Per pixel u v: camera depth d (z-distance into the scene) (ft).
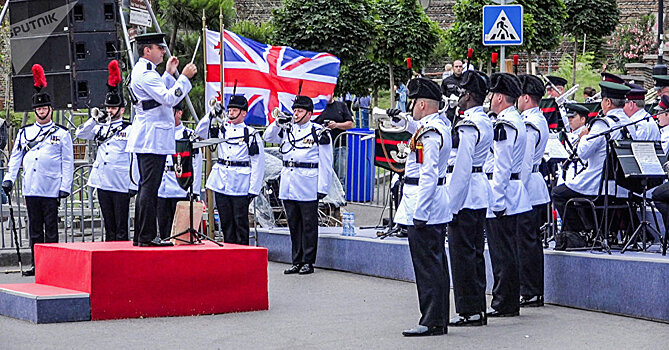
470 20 78.69
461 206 34.47
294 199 48.83
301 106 48.80
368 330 34.83
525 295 39.63
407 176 33.94
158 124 37.65
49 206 48.75
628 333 34.01
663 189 38.27
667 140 43.93
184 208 40.09
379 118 40.34
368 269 48.34
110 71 39.83
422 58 80.12
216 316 37.55
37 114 48.70
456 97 40.91
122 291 36.47
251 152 48.42
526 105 39.19
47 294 35.81
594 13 88.48
